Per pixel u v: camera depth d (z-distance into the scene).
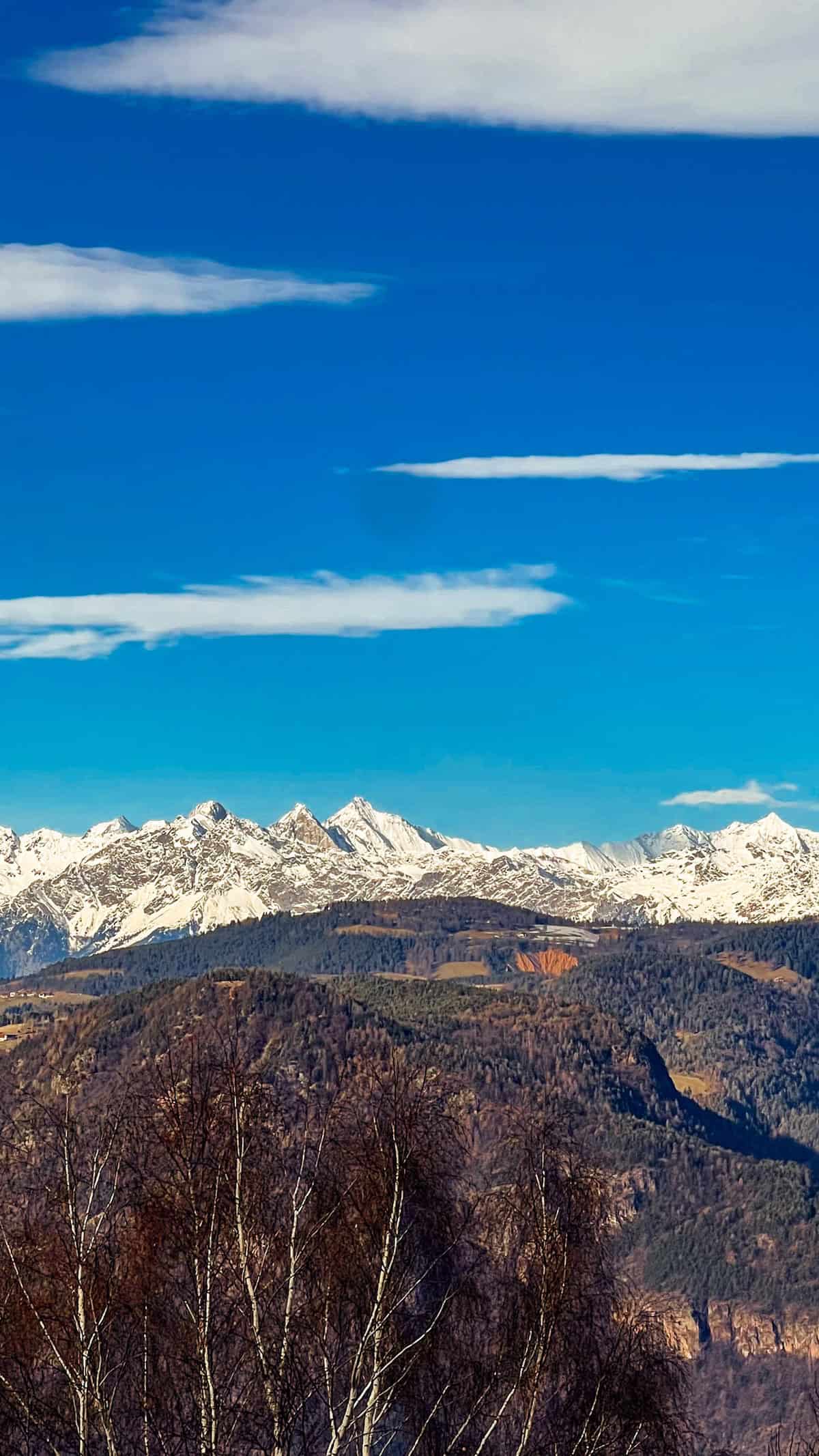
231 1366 52.59
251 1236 54.09
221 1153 54.03
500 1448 56.25
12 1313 52.31
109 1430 49.56
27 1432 50.72
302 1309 54.06
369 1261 55.12
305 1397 52.62
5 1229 53.38
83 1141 55.66
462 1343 56.12
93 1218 53.56
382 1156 56.66
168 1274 53.12
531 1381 55.16
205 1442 49.91
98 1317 52.09
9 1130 56.03
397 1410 55.97
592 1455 55.22
